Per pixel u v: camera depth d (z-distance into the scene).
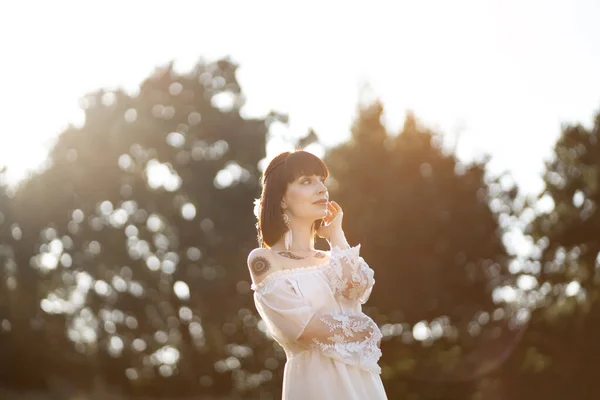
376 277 33.28
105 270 44.72
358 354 3.79
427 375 33.97
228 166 45.91
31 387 45.06
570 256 34.50
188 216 44.97
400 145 34.53
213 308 42.16
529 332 32.88
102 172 45.62
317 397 3.76
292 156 4.06
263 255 3.97
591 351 30.88
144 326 43.62
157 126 45.94
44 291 45.78
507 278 34.62
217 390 42.28
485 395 33.16
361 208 33.69
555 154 34.88
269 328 4.02
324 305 3.89
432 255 33.56
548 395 31.33
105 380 44.28
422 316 33.53
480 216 34.09
